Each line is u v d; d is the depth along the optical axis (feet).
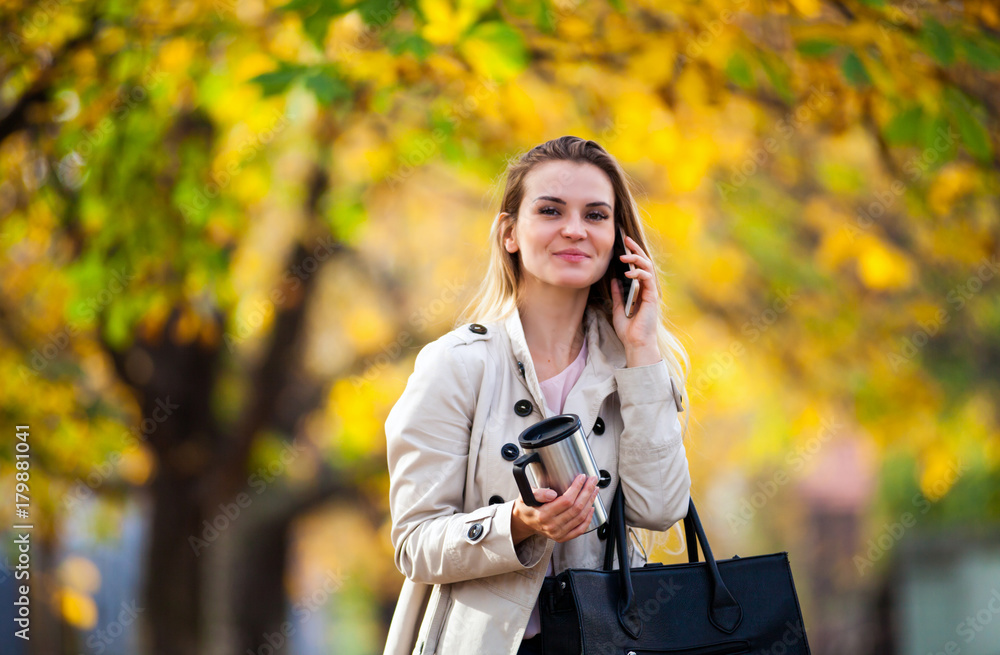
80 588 82.43
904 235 88.69
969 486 120.98
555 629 22.00
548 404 24.30
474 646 22.29
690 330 94.53
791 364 100.12
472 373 23.44
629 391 23.99
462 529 21.88
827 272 93.25
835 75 54.44
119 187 61.00
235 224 64.39
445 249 104.06
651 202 77.10
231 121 51.42
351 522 158.51
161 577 86.58
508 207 25.04
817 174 85.30
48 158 62.49
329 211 68.18
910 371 100.37
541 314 24.94
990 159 49.57
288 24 54.44
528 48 50.44
